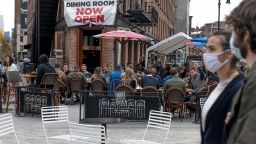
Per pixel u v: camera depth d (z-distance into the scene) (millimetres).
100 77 15312
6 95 15164
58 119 7980
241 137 1857
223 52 2836
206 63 2918
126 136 9641
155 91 11688
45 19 25219
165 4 59188
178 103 11812
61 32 24953
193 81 13859
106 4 20625
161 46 23641
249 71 1967
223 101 2766
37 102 12031
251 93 1879
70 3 20984
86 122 6797
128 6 26578
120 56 24172
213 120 2791
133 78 14016
